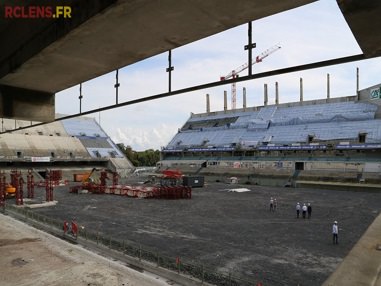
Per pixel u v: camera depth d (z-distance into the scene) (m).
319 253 21.55
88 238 25.27
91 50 11.91
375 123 76.81
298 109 96.25
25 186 71.31
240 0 8.35
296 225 30.56
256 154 87.19
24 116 18.75
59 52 12.02
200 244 23.94
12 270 17.30
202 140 103.25
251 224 31.17
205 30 10.35
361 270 7.85
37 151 95.62
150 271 18.25
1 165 86.50
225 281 16.48
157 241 24.88
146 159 156.00
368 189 58.78
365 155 71.12
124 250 21.45
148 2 8.41
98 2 8.93
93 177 91.19
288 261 19.89
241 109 110.94
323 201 46.41
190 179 68.25
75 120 122.69
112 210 40.62
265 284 16.23
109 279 16.11
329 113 87.69
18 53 13.67
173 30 10.28
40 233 26.12
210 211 39.00
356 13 6.71
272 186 71.06
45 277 16.33
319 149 75.88
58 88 18.45
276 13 9.19
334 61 8.67
